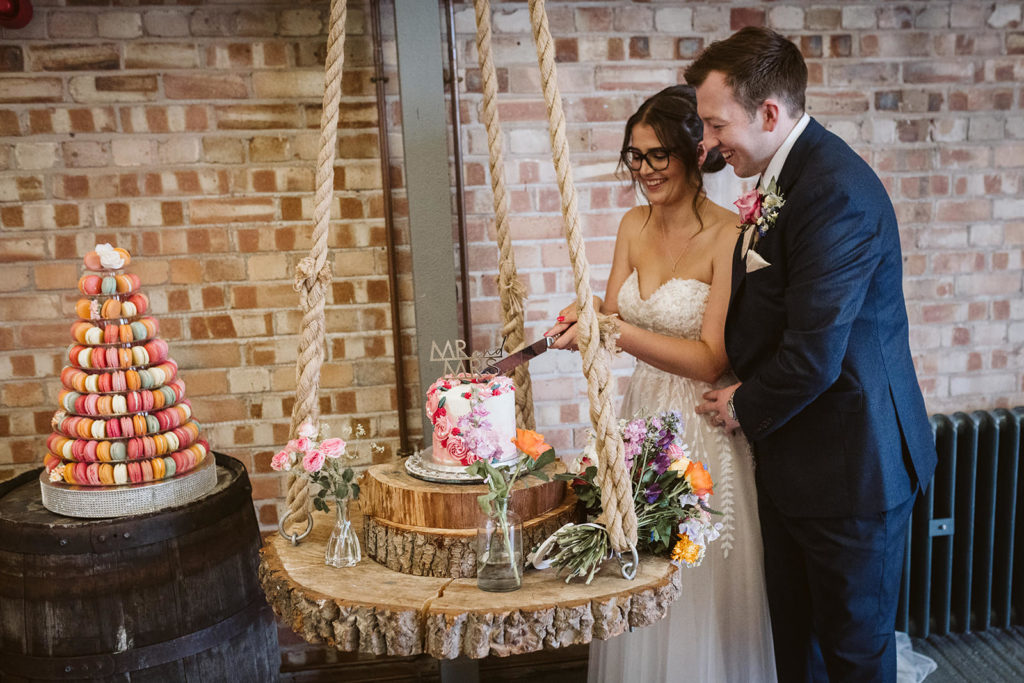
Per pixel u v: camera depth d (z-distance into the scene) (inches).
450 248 84.1
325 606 53.3
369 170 92.8
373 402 97.0
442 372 85.9
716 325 74.9
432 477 59.7
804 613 75.9
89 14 87.0
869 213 66.1
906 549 100.5
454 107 90.5
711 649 75.7
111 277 71.7
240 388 94.7
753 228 70.4
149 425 72.1
